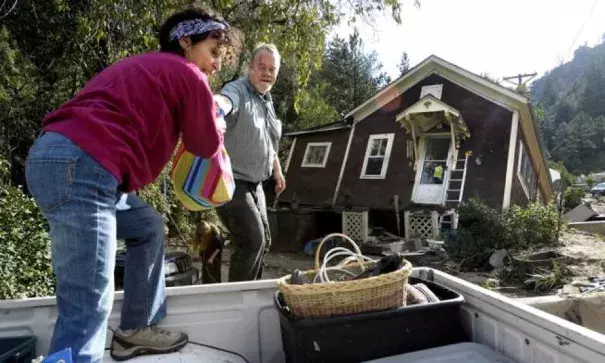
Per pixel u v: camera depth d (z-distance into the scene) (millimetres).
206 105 1715
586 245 8859
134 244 1990
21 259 5020
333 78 32469
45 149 1502
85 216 1461
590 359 1383
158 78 1628
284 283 1908
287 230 12102
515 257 7719
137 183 1647
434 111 12242
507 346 1806
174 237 11242
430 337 1926
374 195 13797
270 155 3336
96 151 1483
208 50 1887
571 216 16734
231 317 2217
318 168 15320
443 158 13227
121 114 1555
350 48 32281
